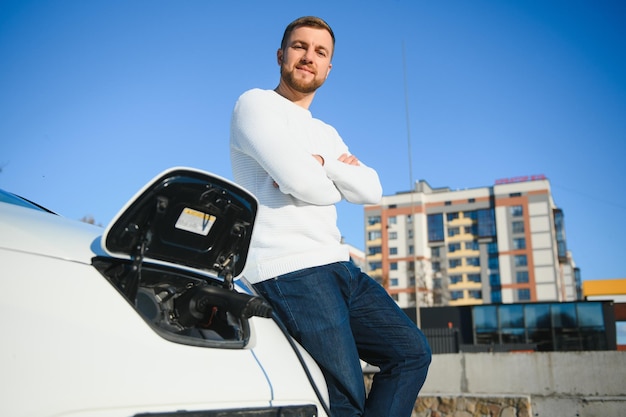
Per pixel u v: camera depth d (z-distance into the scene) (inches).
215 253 52.7
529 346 885.2
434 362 292.8
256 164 64.0
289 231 60.6
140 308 45.5
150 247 47.8
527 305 1116.5
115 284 43.5
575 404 261.4
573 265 4781.0
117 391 37.5
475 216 3764.8
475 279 3663.9
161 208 46.4
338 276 60.7
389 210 3895.2
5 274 38.4
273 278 59.3
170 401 39.6
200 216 50.0
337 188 66.8
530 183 3705.7
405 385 62.0
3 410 32.9
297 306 58.2
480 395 240.2
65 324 38.2
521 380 274.1
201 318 50.1
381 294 64.5
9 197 59.3
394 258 3782.0
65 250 43.5
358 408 58.9
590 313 1063.0
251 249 61.9
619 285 2406.5
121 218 44.6
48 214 50.5
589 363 264.5
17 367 34.6
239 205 51.7
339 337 58.0
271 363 50.0
